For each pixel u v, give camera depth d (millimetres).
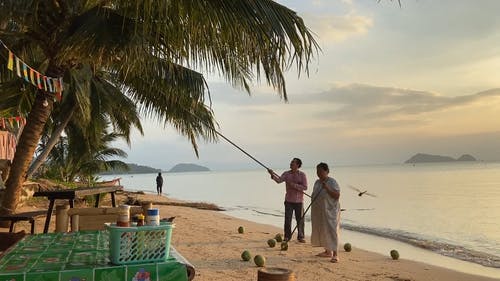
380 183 64062
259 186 72625
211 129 11781
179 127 11672
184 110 11375
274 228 14812
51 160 28391
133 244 2918
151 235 2959
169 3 6125
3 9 7137
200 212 20344
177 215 17547
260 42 6148
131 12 7547
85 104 12141
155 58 8609
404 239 13594
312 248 9883
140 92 11195
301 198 10500
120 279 2830
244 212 24391
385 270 8039
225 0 6109
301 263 8203
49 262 3033
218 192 53031
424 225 17688
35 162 13070
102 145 28734
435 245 12383
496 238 14273
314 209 8555
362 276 7371
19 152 9375
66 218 5395
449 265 9609
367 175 114250
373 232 15242
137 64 8398
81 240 4051
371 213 22938
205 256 8586
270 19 6090
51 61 8391
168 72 9859
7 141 18562
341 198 35469
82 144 21078
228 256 8633
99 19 7578
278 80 6434
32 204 16594
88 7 7938
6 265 2947
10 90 12562
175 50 7512
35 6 7539
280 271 3248
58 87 7863
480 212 23312
